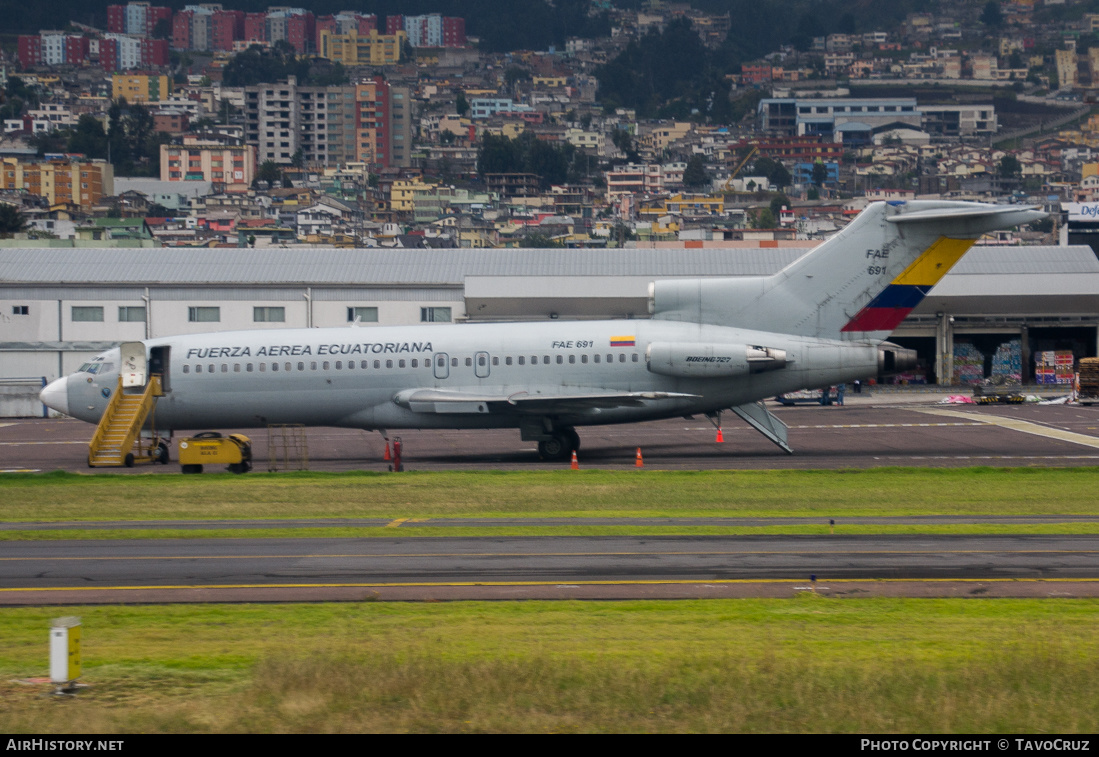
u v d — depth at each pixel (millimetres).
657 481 148250
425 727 54031
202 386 181375
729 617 75312
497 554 98000
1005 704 56281
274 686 58531
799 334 179625
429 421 181750
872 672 60750
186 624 74312
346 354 181500
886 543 102375
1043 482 145500
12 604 80875
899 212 176625
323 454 195625
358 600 81375
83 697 58500
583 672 60219
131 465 176875
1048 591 83000
